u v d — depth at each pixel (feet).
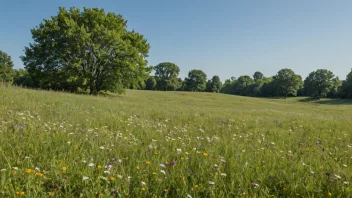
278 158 15.62
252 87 472.85
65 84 146.92
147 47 167.43
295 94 384.27
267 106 185.16
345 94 332.39
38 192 8.98
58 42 134.21
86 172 10.60
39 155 12.61
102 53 138.21
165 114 40.16
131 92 229.04
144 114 38.06
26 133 16.35
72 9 147.23
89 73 143.23
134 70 150.10
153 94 230.07
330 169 13.96
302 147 20.36
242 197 9.74
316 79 370.12
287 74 388.57
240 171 12.34
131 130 22.81
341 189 11.02
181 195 9.75
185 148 16.79
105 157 13.04
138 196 9.40
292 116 57.82
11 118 21.54
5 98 37.88
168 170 12.05
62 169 10.57
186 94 254.68
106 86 154.20
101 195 8.79
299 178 11.75
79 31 132.26
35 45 142.00
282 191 10.89
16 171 10.19
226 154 15.62
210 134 24.03
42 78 143.43
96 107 43.16
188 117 37.81
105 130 21.30
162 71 424.46
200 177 11.51
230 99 233.96
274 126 34.91
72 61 139.95
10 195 8.36
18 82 302.25
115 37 142.20
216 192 10.20
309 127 34.78
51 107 34.06
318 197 10.46
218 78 507.71
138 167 11.53
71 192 9.48
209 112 54.39
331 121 43.88
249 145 19.15
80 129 19.98
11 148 13.02
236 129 29.19
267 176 11.87
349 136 27.73
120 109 44.06
